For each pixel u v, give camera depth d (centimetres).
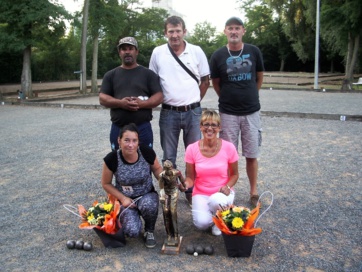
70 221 444
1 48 1884
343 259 348
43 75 3816
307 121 1105
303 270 331
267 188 543
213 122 397
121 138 373
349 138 862
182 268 338
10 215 463
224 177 412
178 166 655
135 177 384
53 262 352
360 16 2403
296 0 2903
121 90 437
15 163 705
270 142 833
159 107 1447
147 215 379
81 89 2216
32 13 1783
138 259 355
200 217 392
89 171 645
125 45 426
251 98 471
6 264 349
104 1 2239
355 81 3025
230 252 353
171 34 450
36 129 1060
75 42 4047
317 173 607
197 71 473
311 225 420
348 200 493
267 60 5497
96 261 352
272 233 402
